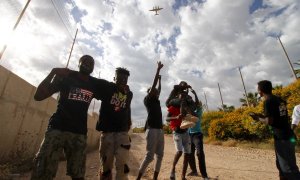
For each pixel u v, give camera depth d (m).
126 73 4.05
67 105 3.18
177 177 6.38
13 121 6.72
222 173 7.25
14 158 6.59
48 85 3.17
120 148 3.85
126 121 4.02
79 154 3.12
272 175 7.11
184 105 5.56
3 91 6.19
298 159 10.91
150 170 7.16
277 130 4.05
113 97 3.91
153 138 4.92
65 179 5.74
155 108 5.09
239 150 14.73
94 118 13.59
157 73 5.00
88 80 3.48
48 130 3.05
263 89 4.26
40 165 2.88
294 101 14.71
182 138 5.72
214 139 21.52
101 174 3.87
